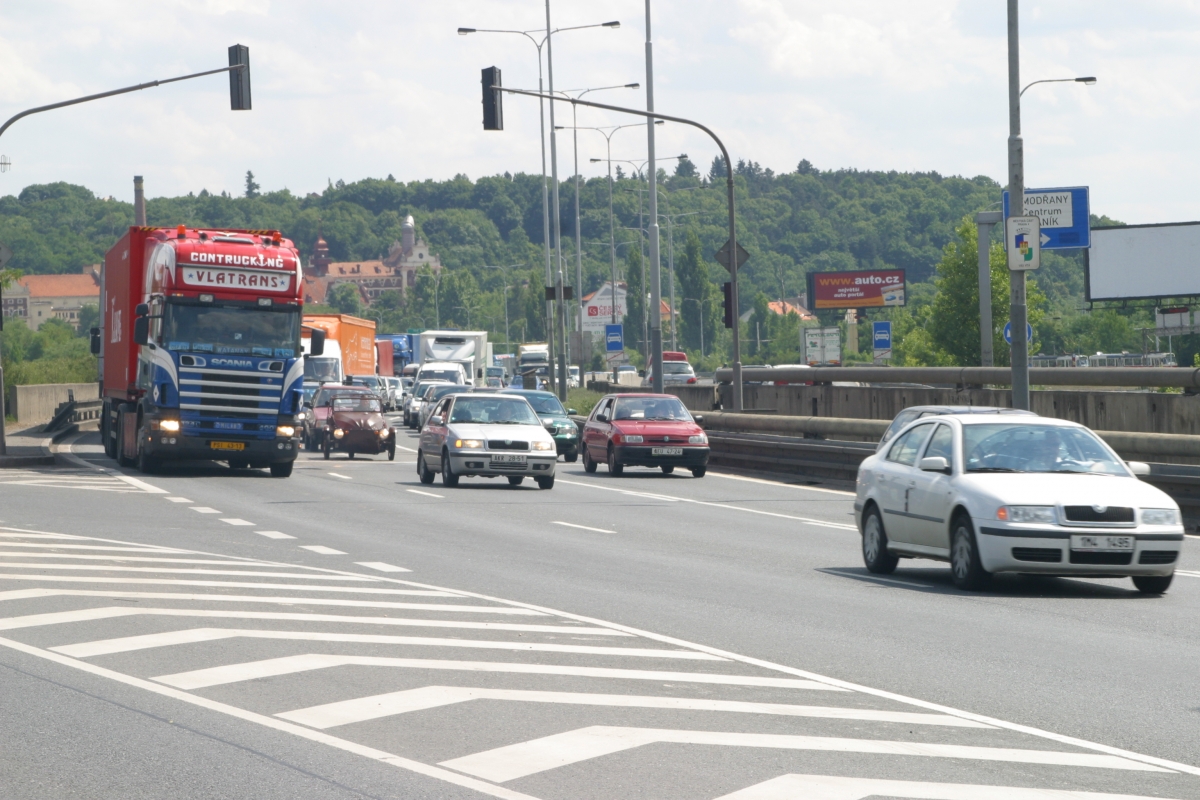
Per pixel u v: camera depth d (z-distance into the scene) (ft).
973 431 84.84
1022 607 74.59
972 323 483.51
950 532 81.97
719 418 208.13
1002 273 481.05
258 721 46.34
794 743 43.86
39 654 57.77
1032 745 44.01
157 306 167.12
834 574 88.84
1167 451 123.54
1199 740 44.88
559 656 58.59
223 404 166.61
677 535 111.75
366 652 58.80
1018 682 54.13
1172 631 66.80
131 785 38.58
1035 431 85.05
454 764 40.98
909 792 38.22
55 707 48.26
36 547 95.96
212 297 165.68
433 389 316.60
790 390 246.68
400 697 50.19
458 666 56.08
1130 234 414.00
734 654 59.62
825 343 405.18
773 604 74.79
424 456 168.76
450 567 89.20
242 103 178.19
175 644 60.13
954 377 201.67
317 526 114.73
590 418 192.54
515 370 554.05
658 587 81.15
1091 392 170.60
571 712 48.08
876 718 47.67
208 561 89.92
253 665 55.77
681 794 37.93
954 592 80.59
